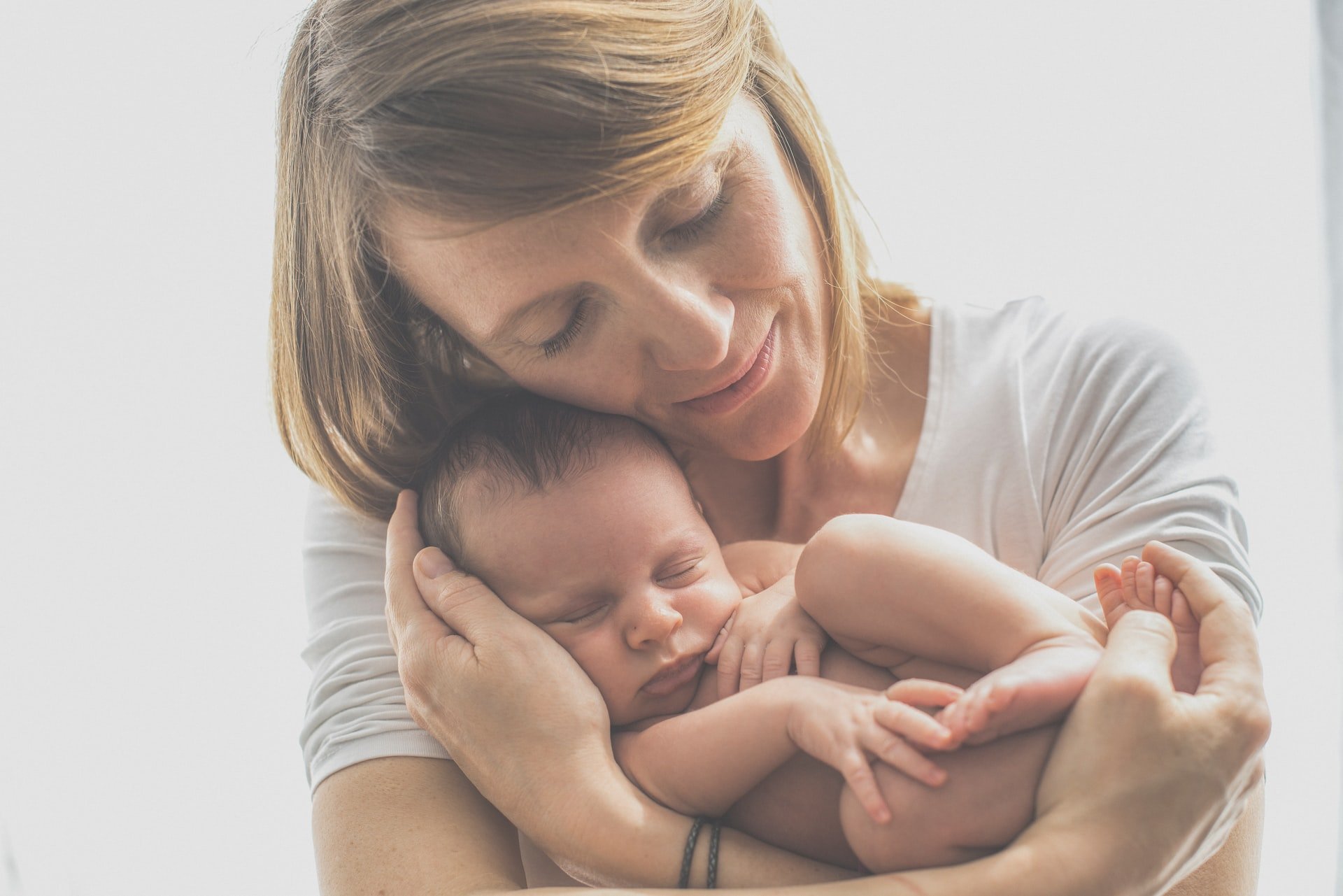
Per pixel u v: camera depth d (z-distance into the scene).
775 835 0.88
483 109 0.76
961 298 1.26
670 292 0.84
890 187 1.84
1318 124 1.70
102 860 1.81
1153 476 1.00
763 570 1.07
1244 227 1.78
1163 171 1.79
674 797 0.88
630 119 0.77
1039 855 0.72
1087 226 1.81
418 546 1.03
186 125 1.80
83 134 1.79
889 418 1.15
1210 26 1.77
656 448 1.04
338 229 0.95
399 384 1.09
